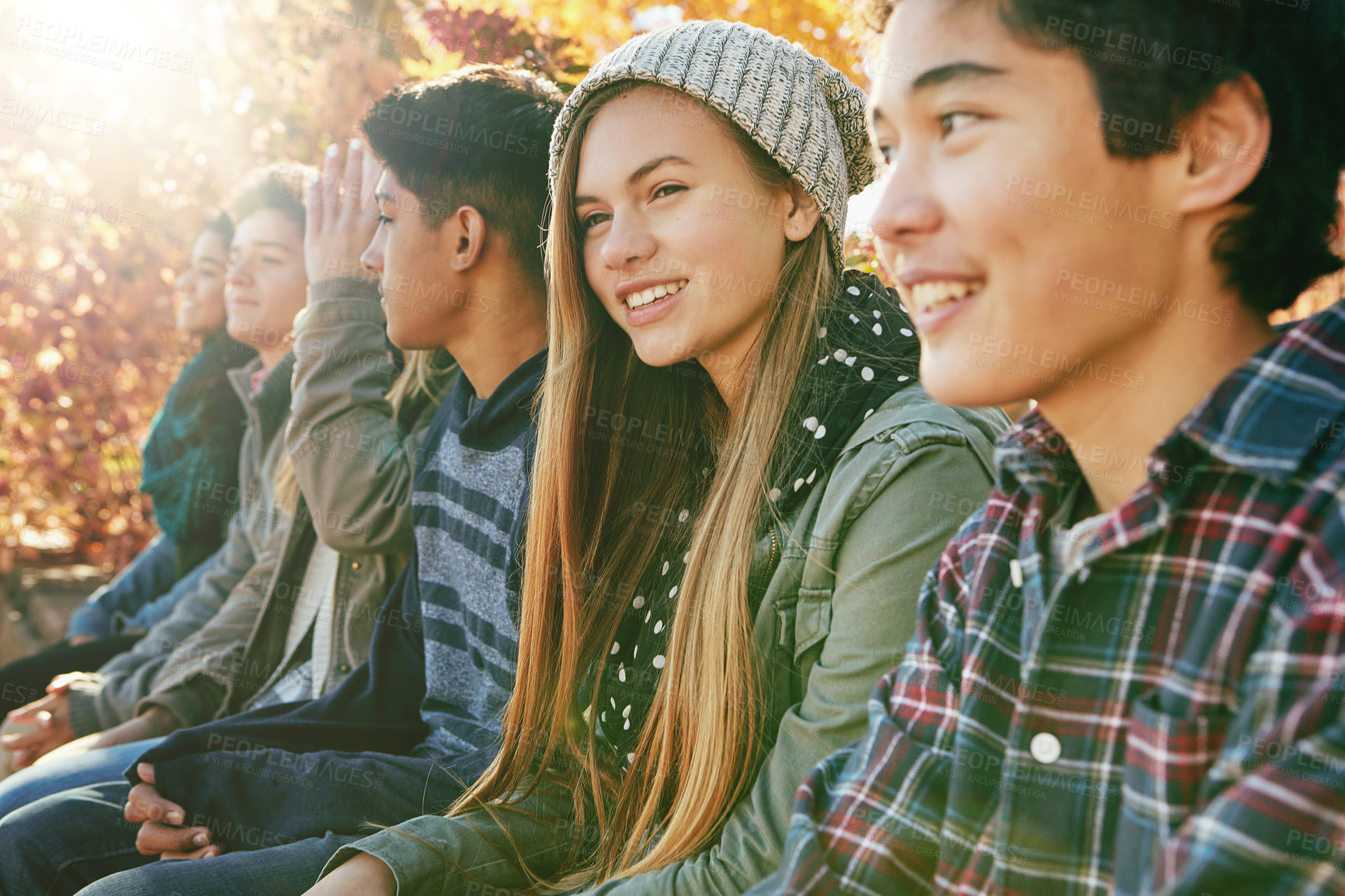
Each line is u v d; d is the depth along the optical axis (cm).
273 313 242
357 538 193
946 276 76
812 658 118
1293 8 71
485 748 152
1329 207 74
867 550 112
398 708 172
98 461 453
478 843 129
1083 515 84
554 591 143
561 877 134
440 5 234
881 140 84
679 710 125
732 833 109
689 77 127
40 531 473
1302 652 60
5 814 180
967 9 73
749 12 267
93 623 297
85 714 233
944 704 89
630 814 130
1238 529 68
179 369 439
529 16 296
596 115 134
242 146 363
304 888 136
